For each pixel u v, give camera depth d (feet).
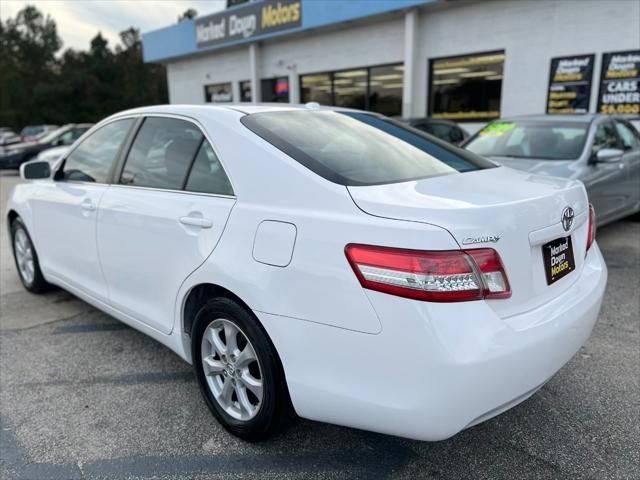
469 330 5.59
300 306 6.40
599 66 32.42
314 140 7.91
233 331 7.61
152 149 9.44
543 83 35.04
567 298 7.08
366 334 5.89
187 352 8.64
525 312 6.40
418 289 5.56
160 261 8.59
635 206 21.39
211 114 8.55
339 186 6.63
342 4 42.96
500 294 5.94
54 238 12.09
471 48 38.17
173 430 8.16
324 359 6.30
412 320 5.57
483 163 9.25
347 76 47.75
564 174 16.47
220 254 7.36
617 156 17.06
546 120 20.13
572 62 33.47
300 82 52.49
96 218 10.16
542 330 6.23
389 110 44.91
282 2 48.37
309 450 7.64
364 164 7.51
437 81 41.14
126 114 10.58
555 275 7.00
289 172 7.04
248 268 6.97
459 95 39.99
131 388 9.46
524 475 7.04
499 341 5.74
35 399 9.08
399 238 5.74
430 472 7.14
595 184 17.19
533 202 6.54
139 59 225.56
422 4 37.96
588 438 7.80
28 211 13.12
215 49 58.90
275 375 7.00
